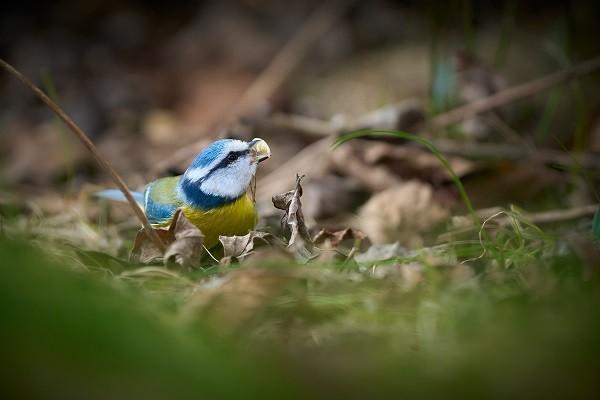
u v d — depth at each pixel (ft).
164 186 26.71
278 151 39.83
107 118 48.52
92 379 9.66
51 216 31.78
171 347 10.43
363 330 15.64
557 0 51.06
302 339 15.51
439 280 17.87
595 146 34.27
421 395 11.00
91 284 13.16
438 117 35.29
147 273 18.70
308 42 48.01
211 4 57.36
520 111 39.99
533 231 23.45
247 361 10.88
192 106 49.21
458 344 13.82
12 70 18.94
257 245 21.86
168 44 55.42
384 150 33.14
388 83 47.60
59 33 56.34
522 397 10.88
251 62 52.13
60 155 42.65
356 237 23.24
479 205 30.48
